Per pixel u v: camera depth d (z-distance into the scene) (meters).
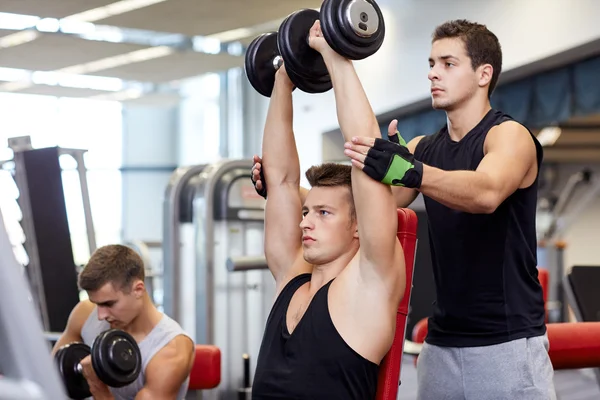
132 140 13.62
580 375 6.09
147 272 6.48
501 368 1.79
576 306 3.17
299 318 1.58
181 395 2.37
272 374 1.54
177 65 9.76
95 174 13.30
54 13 7.44
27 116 12.21
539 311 1.84
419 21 6.94
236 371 4.73
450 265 1.86
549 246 7.80
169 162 13.69
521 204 1.80
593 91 5.56
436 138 1.98
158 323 2.32
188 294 4.96
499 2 5.99
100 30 8.17
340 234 1.59
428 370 1.92
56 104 12.39
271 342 1.60
